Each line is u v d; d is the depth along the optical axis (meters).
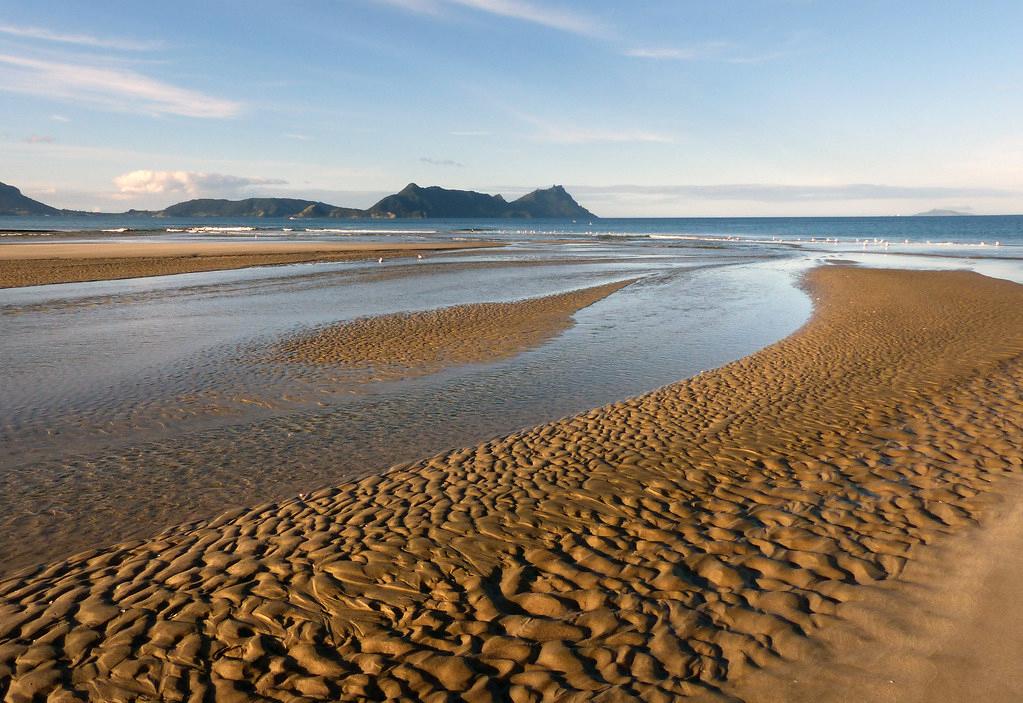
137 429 9.93
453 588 5.02
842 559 5.33
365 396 11.75
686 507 6.46
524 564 5.37
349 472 8.15
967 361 12.98
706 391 11.19
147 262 39.62
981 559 5.20
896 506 6.34
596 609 4.71
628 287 28.92
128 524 6.75
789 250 58.78
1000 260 44.25
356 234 94.56
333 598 4.87
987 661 4.00
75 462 8.56
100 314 20.97
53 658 4.23
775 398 10.60
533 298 24.42
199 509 7.09
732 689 3.87
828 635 4.34
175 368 13.75
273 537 5.98
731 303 23.86
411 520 6.22
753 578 5.10
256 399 11.53
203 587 5.07
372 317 19.89
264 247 55.81
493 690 3.90
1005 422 9.00
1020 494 6.47
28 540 6.43
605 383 12.65
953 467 7.34
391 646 4.32
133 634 4.46
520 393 11.94
